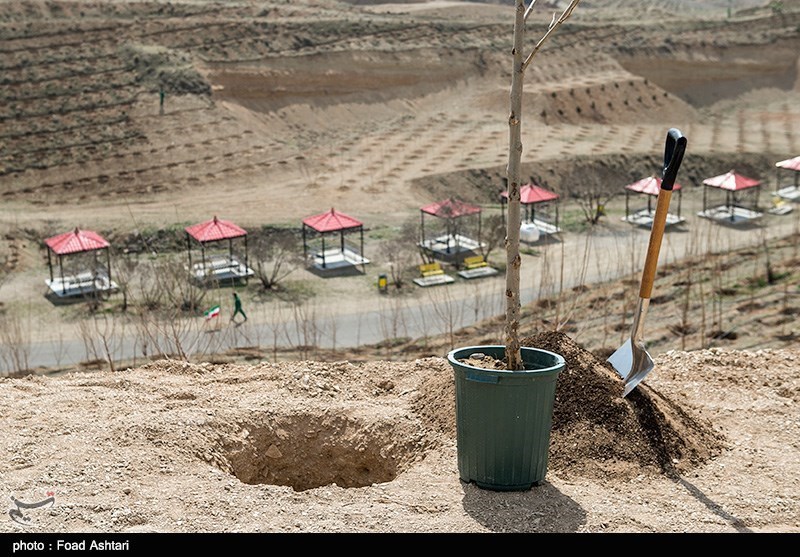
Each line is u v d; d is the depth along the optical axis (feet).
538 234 144.36
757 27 289.53
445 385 29.81
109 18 219.41
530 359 25.72
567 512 22.67
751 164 202.59
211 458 26.48
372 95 223.92
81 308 111.04
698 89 266.16
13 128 175.73
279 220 151.84
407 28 246.68
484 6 337.93
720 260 120.88
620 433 26.18
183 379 33.27
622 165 194.49
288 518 22.00
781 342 79.20
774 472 25.81
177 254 137.59
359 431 28.84
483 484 24.08
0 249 132.77
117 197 163.84
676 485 24.94
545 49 256.11
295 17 247.50
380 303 114.52
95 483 23.47
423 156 192.85
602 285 112.78
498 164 185.98
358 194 168.96
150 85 195.62
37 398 30.27
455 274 126.52
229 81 204.95
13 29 201.98
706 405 31.01
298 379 32.30
